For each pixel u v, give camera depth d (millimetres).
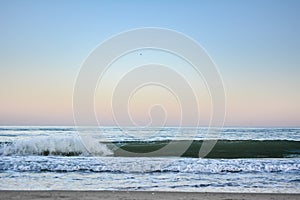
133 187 8719
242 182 9523
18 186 8703
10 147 15133
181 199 7121
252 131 42312
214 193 7777
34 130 38406
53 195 7320
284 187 8898
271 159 14023
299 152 16391
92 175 10328
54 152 15297
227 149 17109
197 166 11914
